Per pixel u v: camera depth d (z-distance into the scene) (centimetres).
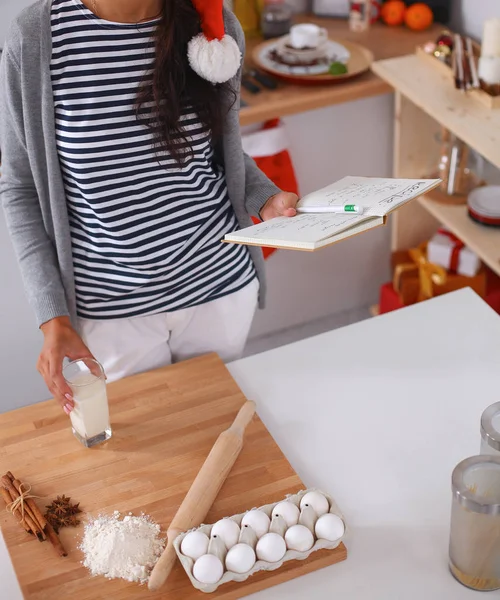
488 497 107
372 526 121
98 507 124
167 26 131
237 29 146
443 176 234
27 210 149
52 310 144
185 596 111
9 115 138
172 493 126
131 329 158
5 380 233
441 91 209
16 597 115
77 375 134
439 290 239
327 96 226
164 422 139
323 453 133
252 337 280
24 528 121
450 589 111
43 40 130
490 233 220
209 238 154
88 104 134
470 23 250
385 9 262
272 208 150
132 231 144
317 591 112
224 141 152
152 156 139
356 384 147
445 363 150
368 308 288
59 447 135
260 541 111
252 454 131
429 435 135
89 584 113
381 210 121
